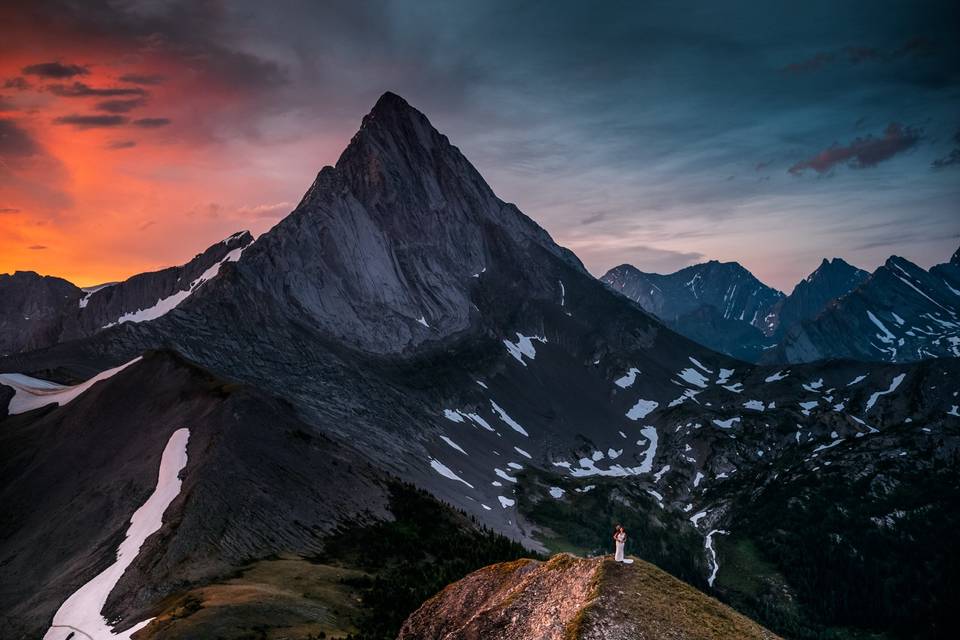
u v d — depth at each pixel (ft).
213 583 446.19
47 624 425.69
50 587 465.47
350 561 540.52
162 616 388.37
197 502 516.32
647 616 238.68
